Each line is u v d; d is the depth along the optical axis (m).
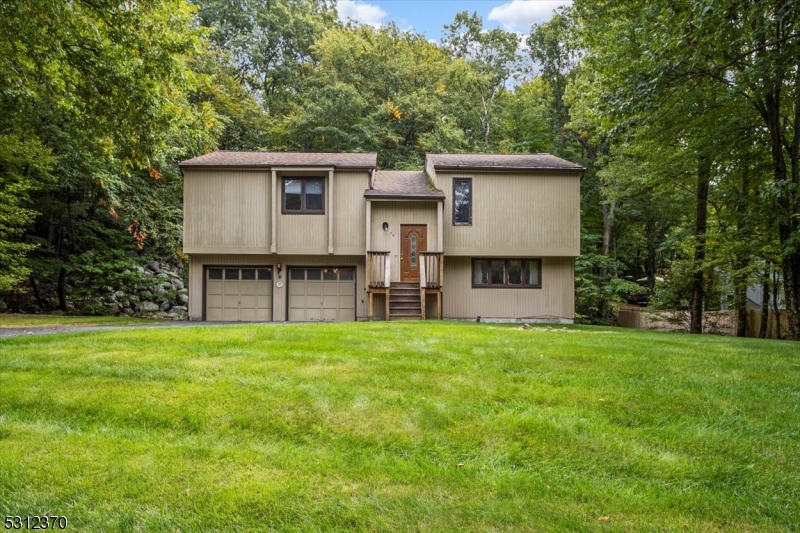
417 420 3.68
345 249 16.00
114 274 17.81
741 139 12.89
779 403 4.23
